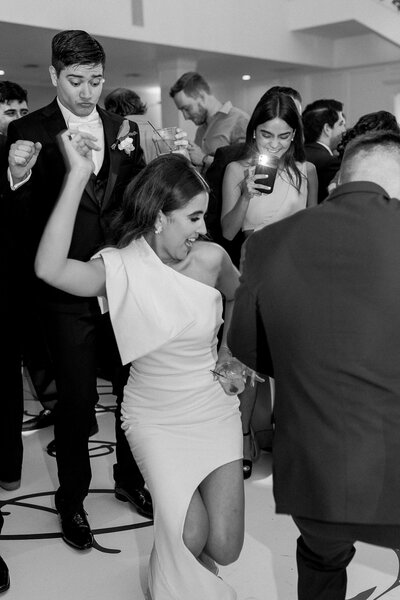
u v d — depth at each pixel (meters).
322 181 3.99
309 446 1.68
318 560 1.89
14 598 2.46
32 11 6.71
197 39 8.26
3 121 4.18
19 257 2.97
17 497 3.22
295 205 3.35
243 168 3.34
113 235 2.32
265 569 2.60
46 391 3.98
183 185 2.17
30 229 2.80
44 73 10.33
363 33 9.82
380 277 1.61
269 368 1.85
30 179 2.69
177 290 2.21
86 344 2.70
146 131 2.95
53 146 2.68
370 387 1.63
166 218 2.20
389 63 10.20
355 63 10.23
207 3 8.30
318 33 9.75
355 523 1.65
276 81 11.48
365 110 10.66
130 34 7.54
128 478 3.06
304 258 1.68
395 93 10.34
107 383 4.77
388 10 8.59
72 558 2.71
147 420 2.28
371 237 1.64
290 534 2.85
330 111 4.25
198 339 2.24
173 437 2.24
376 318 1.61
